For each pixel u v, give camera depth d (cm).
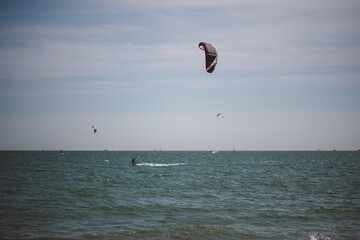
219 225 1500
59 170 4875
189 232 1390
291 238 1319
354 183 3131
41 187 2689
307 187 2823
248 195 2348
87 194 2320
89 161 8556
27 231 1368
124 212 1750
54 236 1306
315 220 1605
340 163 7512
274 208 1870
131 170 5028
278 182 3250
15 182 3072
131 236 1323
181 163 7675
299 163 7612
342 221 1587
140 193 2416
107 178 3597
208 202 2052
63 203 1964
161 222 1545
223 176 3978
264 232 1398
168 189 2659
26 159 9750
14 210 1742
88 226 1465
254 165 6750
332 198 2216
